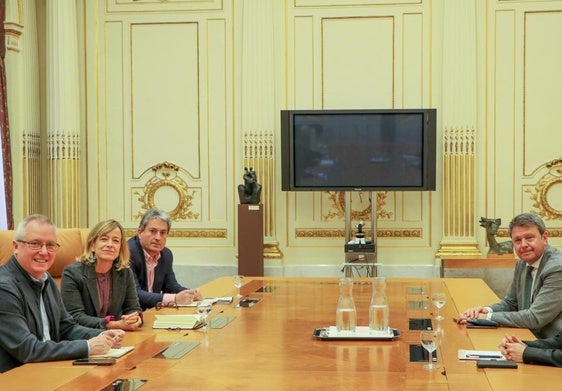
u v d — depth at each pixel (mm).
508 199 8016
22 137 7949
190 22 8359
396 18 8102
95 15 8438
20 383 2266
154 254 4609
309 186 7863
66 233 4605
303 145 7859
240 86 8297
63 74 8125
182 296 3928
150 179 8438
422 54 8086
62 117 8133
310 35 8188
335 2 8164
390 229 8141
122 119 8453
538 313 3295
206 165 8367
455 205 7953
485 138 8039
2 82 7555
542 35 7965
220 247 8359
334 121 7824
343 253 8180
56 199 8148
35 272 2891
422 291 4512
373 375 2361
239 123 8320
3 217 7609
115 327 3207
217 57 8336
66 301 3469
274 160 8180
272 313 3637
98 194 8484
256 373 2387
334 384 2246
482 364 2473
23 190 7969
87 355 2611
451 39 7969
